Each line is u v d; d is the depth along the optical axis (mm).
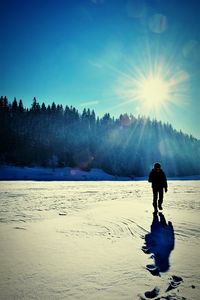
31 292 3195
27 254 4660
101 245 5254
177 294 3133
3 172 67375
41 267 4023
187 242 5496
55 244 5309
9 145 79812
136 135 105250
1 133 81312
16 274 3750
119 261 4316
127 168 90125
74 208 10453
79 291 3219
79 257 4508
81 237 5898
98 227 6934
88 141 91625
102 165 89188
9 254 4656
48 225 7188
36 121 94688
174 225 7141
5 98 100375
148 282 3484
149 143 107812
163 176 9672
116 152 92938
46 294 3145
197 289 3271
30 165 78000
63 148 86062
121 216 8570
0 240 5617
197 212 9383
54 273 3787
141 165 95500
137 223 7438
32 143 83125
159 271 3885
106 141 95812
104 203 12117
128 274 3760
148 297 3064
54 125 95000
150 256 4578
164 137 121250
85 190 20250
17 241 5535
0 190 19250
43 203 11977
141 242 5488
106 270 3912
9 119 91438
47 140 86000
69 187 23750
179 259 4430
